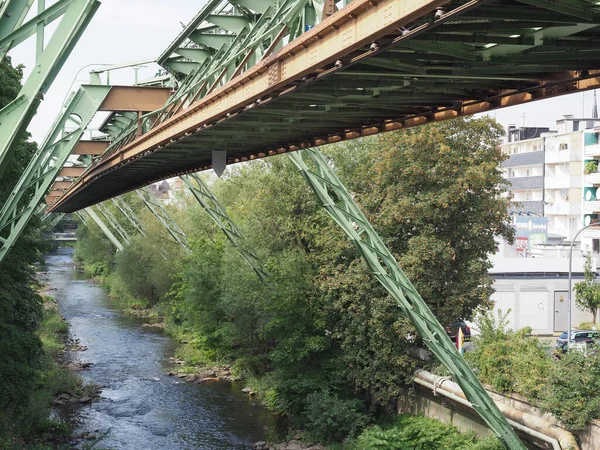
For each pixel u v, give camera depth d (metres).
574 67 10.55
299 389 32.62
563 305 45.56
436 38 9.20
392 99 13.55
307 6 13.30
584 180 68.94
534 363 24.73
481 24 8.95
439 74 10.80
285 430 31.77
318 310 33.62
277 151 22.73
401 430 28.41
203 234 54.81
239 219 46.81
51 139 22.17
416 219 29.09
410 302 27.52
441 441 26.33
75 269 115.00
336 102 14.08
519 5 8.41
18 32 11.55
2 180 28.14
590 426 21.78
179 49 21.80
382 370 30.42
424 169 28.98
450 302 29.28
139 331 56.66
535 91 12.07
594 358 22.53
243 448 29.58
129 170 33.78
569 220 78.88
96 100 22.95
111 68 23.44
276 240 37.66
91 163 42.91
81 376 41.56
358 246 26.59
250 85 13.62
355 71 10.85
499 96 12.84
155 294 68.56
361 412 31.33
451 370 24.69
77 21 11.65
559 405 22.25
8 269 31.25
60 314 63.84
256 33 15.06
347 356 31.42
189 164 30.08
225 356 43.88
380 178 30.17
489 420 23.50
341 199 27.22
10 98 25.88
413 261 28.88
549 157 81.94
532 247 67.00
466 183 28.16
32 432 29.84
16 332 28.98
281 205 36.78
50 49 11.70
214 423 32.81
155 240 65.75
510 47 9.60
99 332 56.00
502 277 45.66
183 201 75.56
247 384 39.19
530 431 23.05
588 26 8.69
